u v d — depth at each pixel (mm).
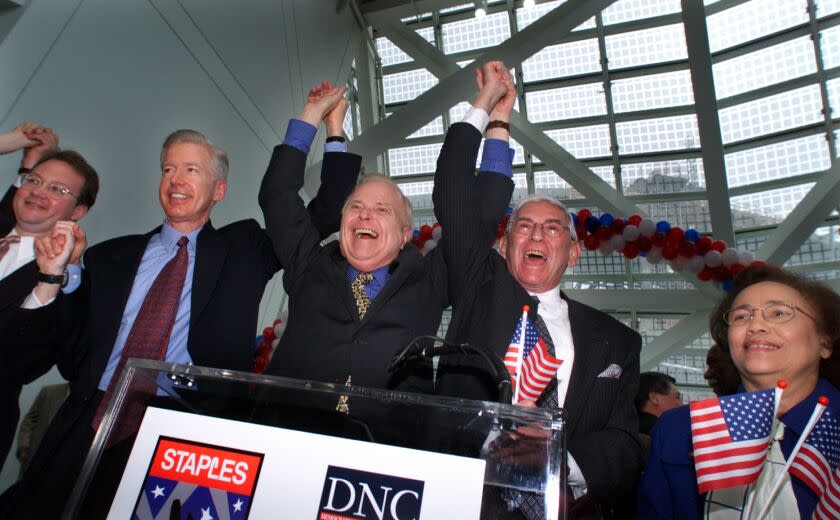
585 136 11336
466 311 2172
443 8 10945
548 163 11227
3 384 2000
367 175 2270
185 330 2170
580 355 2092
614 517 2332
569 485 1838
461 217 2170
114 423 970
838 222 10352
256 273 2352
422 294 2096
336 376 1891
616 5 10750
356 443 895
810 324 1813
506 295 2148
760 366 1786
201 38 5996
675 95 10773
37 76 4156
